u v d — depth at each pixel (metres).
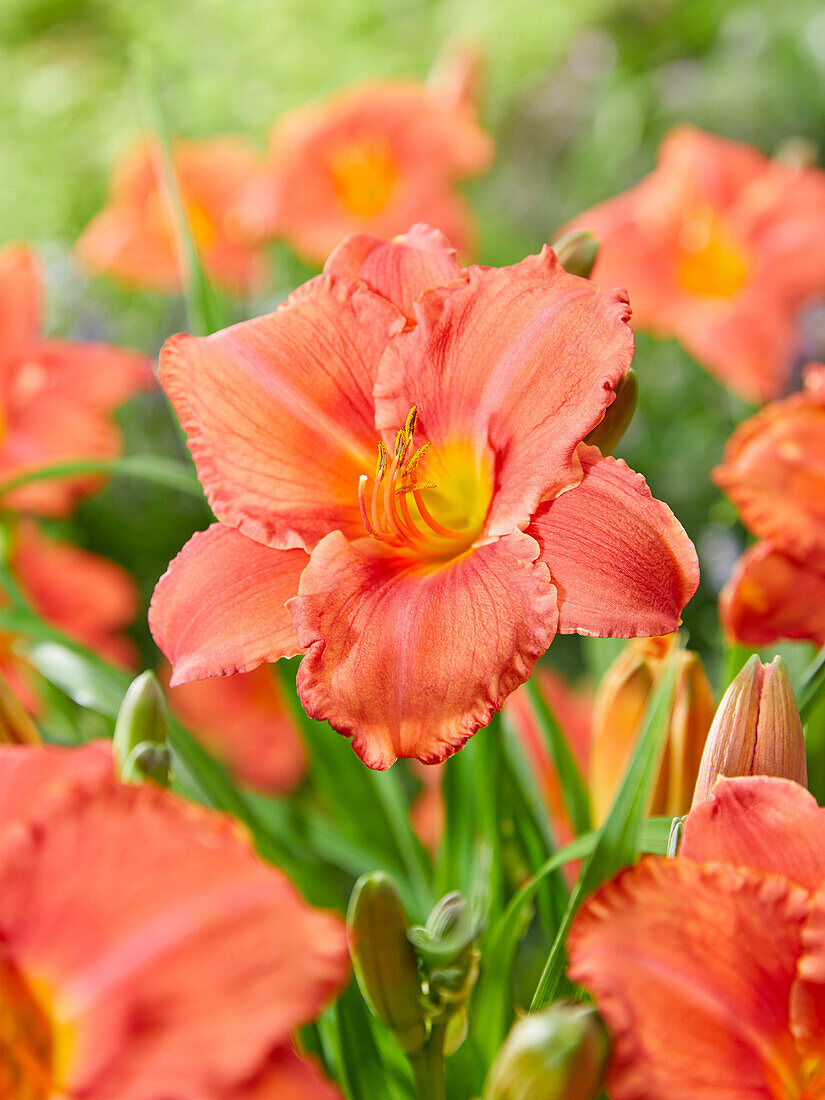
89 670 0.46
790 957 0.33
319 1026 0.41
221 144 0.95
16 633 0.50
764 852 0.34
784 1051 0.33
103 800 0.31
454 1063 0.40
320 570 0.38
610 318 0.37
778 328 0.77
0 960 0.31
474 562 0.38
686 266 0.82
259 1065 0.30
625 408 0.40
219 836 0.31
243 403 0.39
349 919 0.35
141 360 0.62
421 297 0.39
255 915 0.31
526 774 0.47
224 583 0.39
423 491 0.41
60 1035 0.31
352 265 0.40
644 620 0.36
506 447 0.38
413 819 0.59
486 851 0.46
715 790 0.35
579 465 0.37
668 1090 0.31
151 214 0.87
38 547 0.69
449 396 0.39
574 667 0.86
